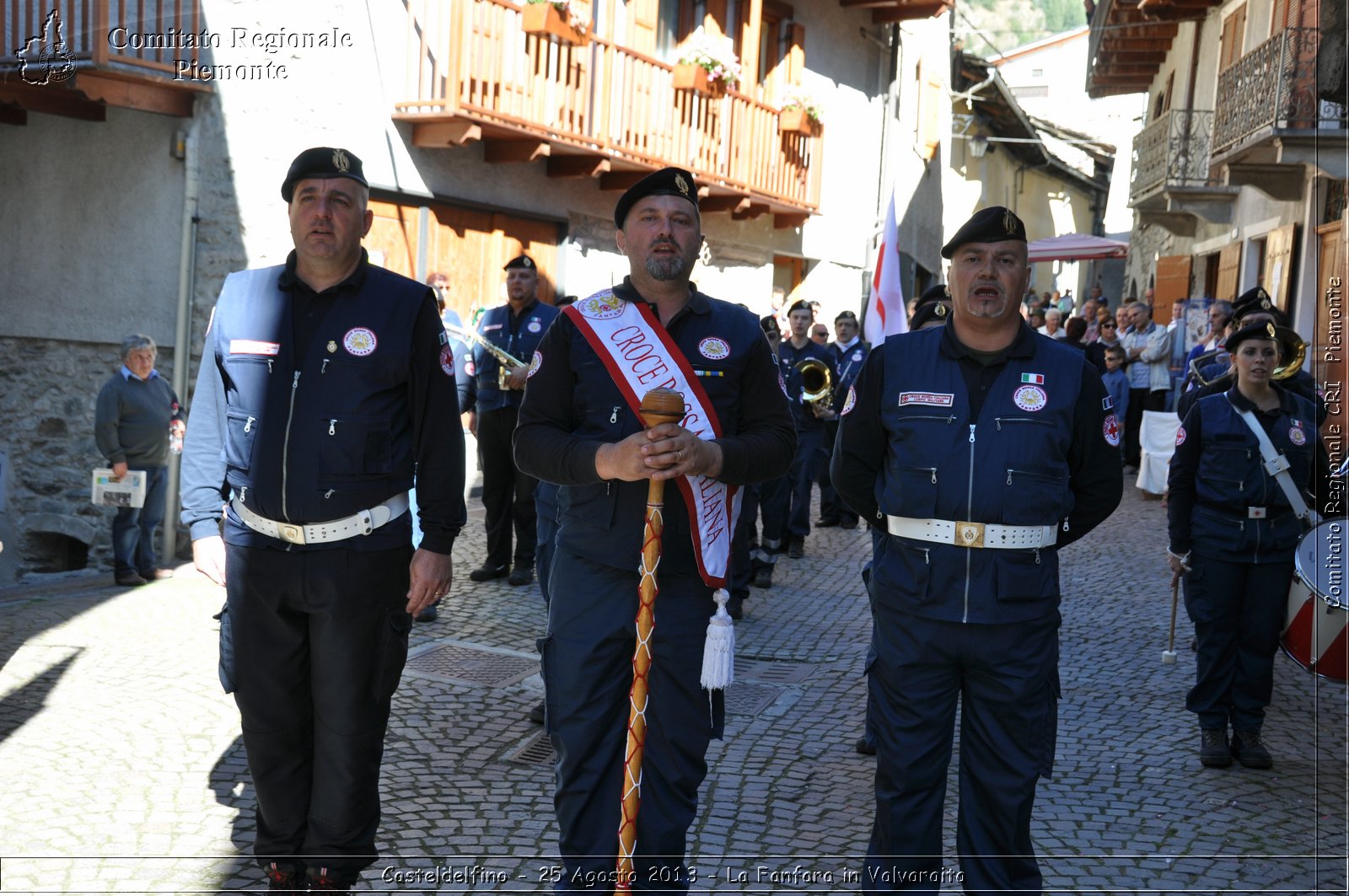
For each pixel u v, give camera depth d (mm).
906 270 21344
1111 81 25250
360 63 10266
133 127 9555
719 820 4543
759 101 15336
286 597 3473
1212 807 4809
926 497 3523
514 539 9156
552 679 3525
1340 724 5945
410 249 10977
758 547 8688
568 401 3580
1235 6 16328
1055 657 3566
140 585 8203
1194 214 18031
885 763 3590
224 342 3521
